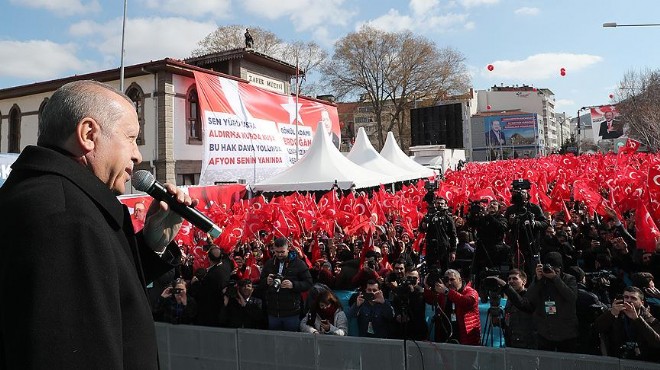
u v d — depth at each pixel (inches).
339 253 395.2
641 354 197.9
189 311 273.4
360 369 210.5
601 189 663.8
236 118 882.8
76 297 42.8
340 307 267.3
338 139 1315.2
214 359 235.8
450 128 1872.5
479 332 255.9
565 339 226.5
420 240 445.1
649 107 1644.9
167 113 860.6
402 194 690.8
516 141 3609.7
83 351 42.3
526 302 235.5
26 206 44.8
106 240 47.5
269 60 1136.8
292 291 277.9
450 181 946.1
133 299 50.3
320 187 717.9
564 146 2516.0
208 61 1095.6
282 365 223.1
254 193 759.1
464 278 383.6
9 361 42.1
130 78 894.4
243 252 396.5
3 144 1071.0
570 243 382.3
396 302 265.4
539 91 4468.5
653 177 409.4
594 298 234.4
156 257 71.1
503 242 370.3
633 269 328.5
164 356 247.3
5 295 42.4
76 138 53.8
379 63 2101.4
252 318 278.2
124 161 57.5
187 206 73.7
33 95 1027.9
